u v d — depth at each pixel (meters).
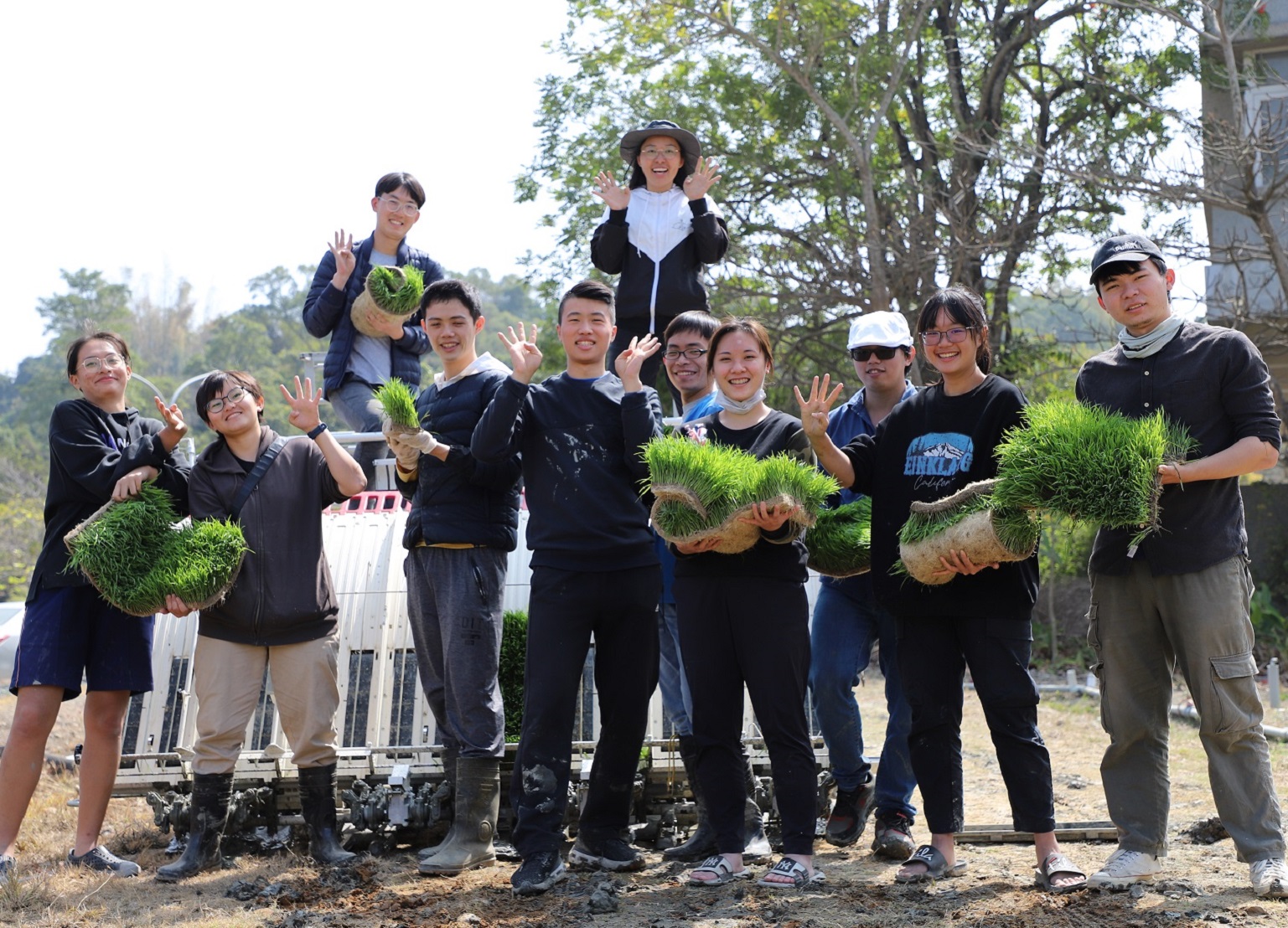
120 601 4.89
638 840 5.48
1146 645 4.52
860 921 4.11
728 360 4.84
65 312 89.31
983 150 17.09
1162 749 4.53
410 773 5.37
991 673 4.48
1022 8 21.05
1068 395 17.06
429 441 4.93
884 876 4.79
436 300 5.27
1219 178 14.43
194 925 4.33
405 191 7.16
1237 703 4.33
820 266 20.45
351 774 5.45
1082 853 5.07
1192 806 5.89
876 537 4.69
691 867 4.98
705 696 4.67
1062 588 17.27
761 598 4.60
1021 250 19.62
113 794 5.48
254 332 74.81
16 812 5.21
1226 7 16.84
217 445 5.32
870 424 5.57
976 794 6.82
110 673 5.23
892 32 20.08
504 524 5.14
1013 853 5.07
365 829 5.26
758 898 4.40
